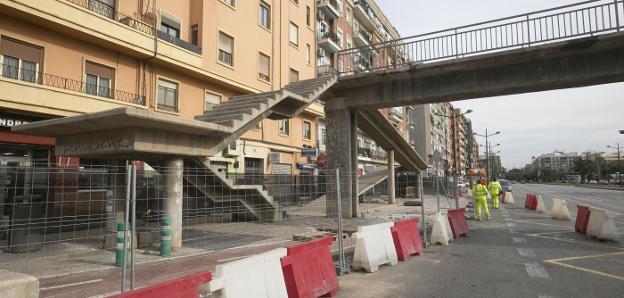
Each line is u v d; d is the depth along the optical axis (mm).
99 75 15984
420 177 10547
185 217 11297
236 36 23203
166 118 8484
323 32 35062
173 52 18250
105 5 16141
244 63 23766
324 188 18016
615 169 105000
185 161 11727
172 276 6770
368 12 46625
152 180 10273
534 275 7184
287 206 15688
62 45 14609
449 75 15688
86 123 8570
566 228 14078
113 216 9312
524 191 54406
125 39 16031
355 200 16672
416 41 15742
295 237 10852
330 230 12289
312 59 32750
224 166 22547
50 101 13273
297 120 30266
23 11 12812
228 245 9766
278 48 27562
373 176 28188
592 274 7254
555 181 139000
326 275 5988
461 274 7285
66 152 10070
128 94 16844
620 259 8594
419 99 16250
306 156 28844
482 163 137875
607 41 12719
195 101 20609
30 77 13648
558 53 13688
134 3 17438
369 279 6930
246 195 13969
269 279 4793
